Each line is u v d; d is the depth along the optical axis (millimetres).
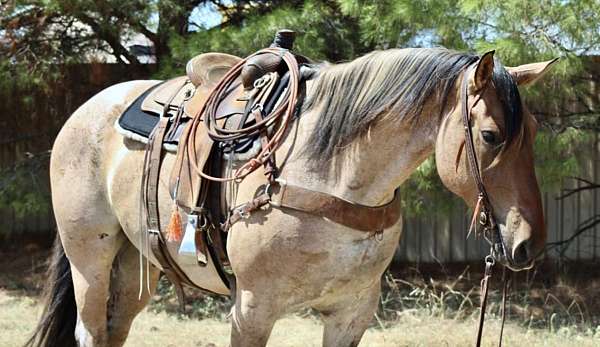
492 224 1928
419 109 2066
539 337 4781
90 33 6371
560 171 4613
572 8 4188
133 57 6492
